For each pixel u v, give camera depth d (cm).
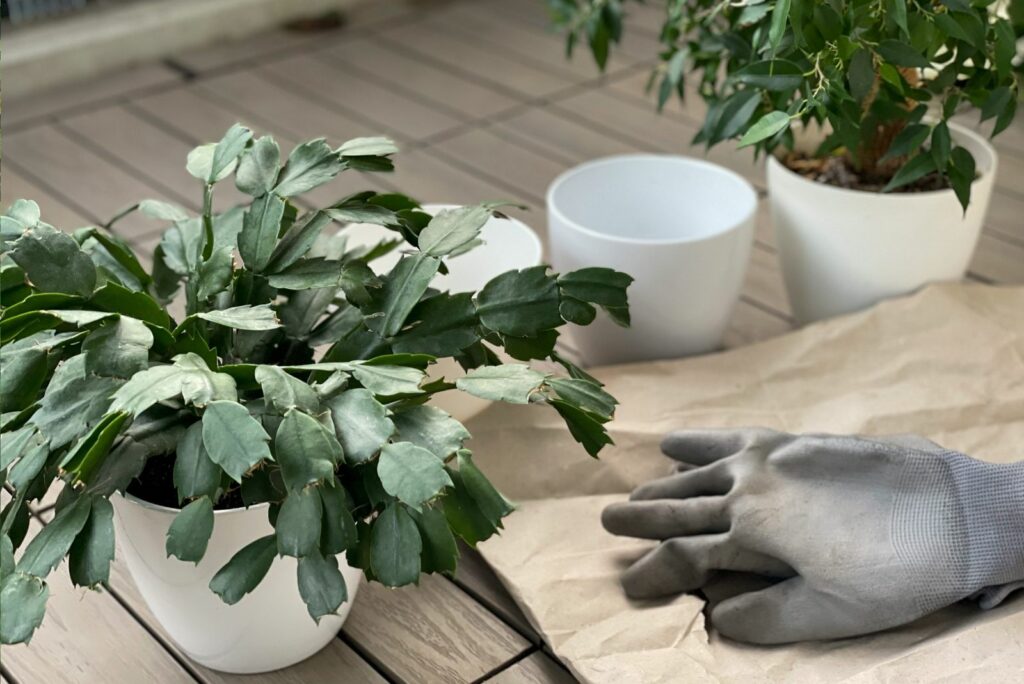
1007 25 109
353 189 188
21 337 86
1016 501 97
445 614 110
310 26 252
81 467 75
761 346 137
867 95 121
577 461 122
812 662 99
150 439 84
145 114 216
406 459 77
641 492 112
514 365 87
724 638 104
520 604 106
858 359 134
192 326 93
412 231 100
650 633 102
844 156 143
